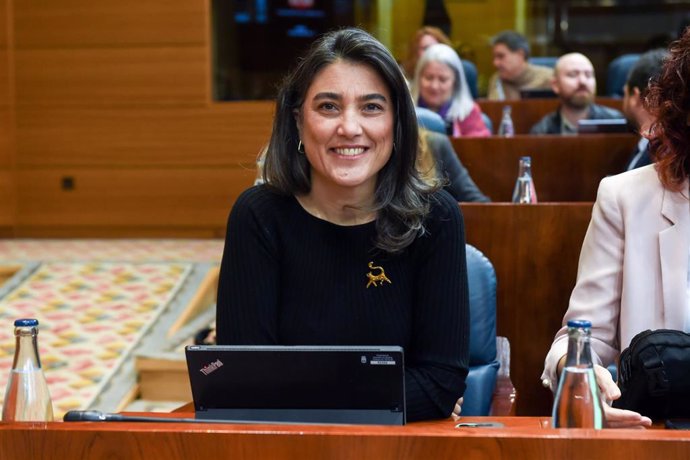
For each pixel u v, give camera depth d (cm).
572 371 195
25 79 938
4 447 175
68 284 741
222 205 930
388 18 978
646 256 273
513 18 1001
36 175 943
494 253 406
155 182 934
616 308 277
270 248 263
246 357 208
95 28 927
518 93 928
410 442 166
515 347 406
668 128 272
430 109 712
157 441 172
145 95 930
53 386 567
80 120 937
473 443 165
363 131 253
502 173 600
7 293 723
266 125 920
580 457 163
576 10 1017
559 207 401
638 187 279
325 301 260
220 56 926
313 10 933
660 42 943
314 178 265
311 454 168
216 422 196
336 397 209
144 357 596
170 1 918
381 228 257
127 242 914
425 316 260
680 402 240
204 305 735
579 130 632
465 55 998
